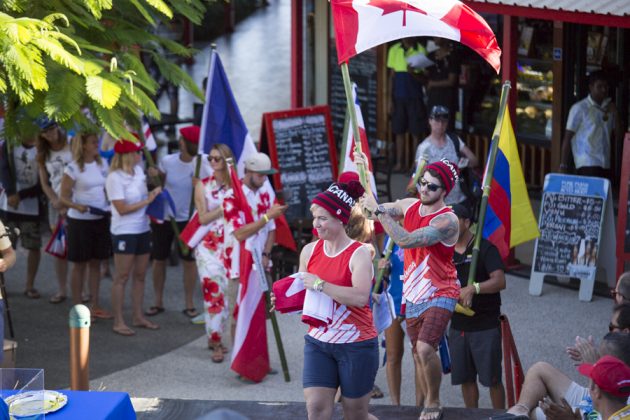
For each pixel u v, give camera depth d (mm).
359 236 14594
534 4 20844
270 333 22000
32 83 12930
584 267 23734
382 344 17500
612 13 19812
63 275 24547
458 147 22594
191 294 23406
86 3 14789
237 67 55344
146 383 19641
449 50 34000
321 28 35031
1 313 16047
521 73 33062
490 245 16141
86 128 15367
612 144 31000
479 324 16141
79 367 14953
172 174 22719
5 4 14492
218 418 6664
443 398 18828
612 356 12562
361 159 15070
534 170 33125
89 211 22500
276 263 24281
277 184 26172
